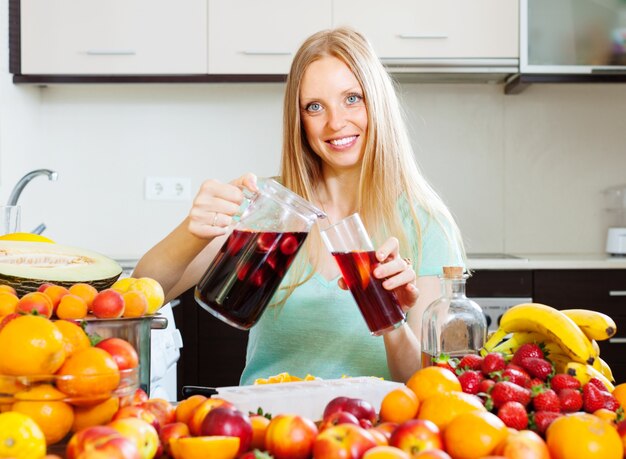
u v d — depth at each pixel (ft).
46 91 11.66
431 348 3.63
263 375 5.26
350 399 2.79
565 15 10.50
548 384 3.11
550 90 11.64
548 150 11.68
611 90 11.66
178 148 11.73
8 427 2.25
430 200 5.59
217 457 2.38
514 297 9.91
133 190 11.72
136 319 3.08
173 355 6.57
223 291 3.59
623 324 9.91
